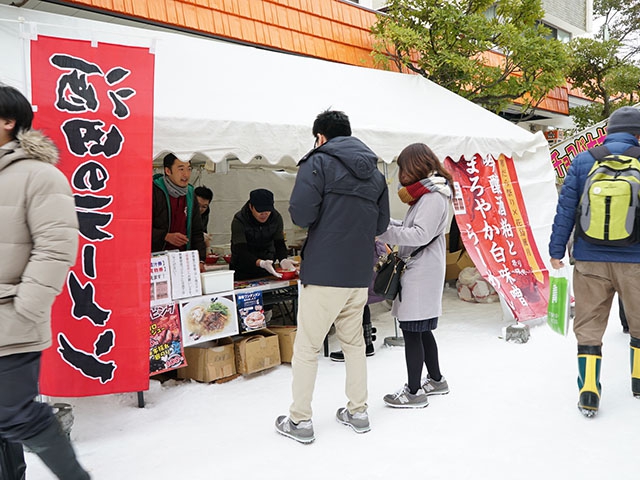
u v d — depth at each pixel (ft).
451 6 21.99
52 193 5.86
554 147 28.07
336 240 8.34
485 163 16.85
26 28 9.39
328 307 8.46
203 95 12.17
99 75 9.41
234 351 12.19
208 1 18.20
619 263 9.32
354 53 22.67
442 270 9.97
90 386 9.30
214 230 24.40
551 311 12.32
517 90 24.30
